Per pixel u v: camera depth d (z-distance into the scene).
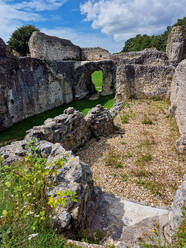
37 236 1.96
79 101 17.20
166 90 11.98
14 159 4.17
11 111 11.09
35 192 2.42
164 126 8.08
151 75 12.20
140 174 4.80
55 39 16.66
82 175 3.07
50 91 14.80
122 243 2.40
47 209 2.33
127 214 3.35
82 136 6.96
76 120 6.48
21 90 11.80
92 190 3.51
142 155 5.76
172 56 13.97
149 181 4.51
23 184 2.57
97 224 3.06
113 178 4.80
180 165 5.10
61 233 2.28
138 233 2.68
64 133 5.95
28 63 12.16
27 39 23.17
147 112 10.00
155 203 3.82
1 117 10.50
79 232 2.53
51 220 2.22
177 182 4.42
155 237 2.54
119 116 9.68
